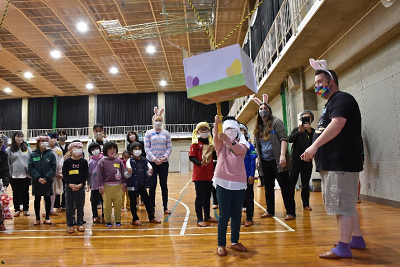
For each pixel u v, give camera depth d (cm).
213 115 2120
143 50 1420
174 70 1697
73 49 1389
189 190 854
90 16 1115
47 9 1066
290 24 700
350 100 220
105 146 384
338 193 219
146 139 453
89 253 258
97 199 420
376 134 482
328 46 614
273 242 276
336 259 222
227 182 245
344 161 218
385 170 459
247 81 193
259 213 434
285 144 368
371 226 321
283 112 895
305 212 423
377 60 479
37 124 2122
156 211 481
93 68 1628
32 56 1450
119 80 1842
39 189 397
